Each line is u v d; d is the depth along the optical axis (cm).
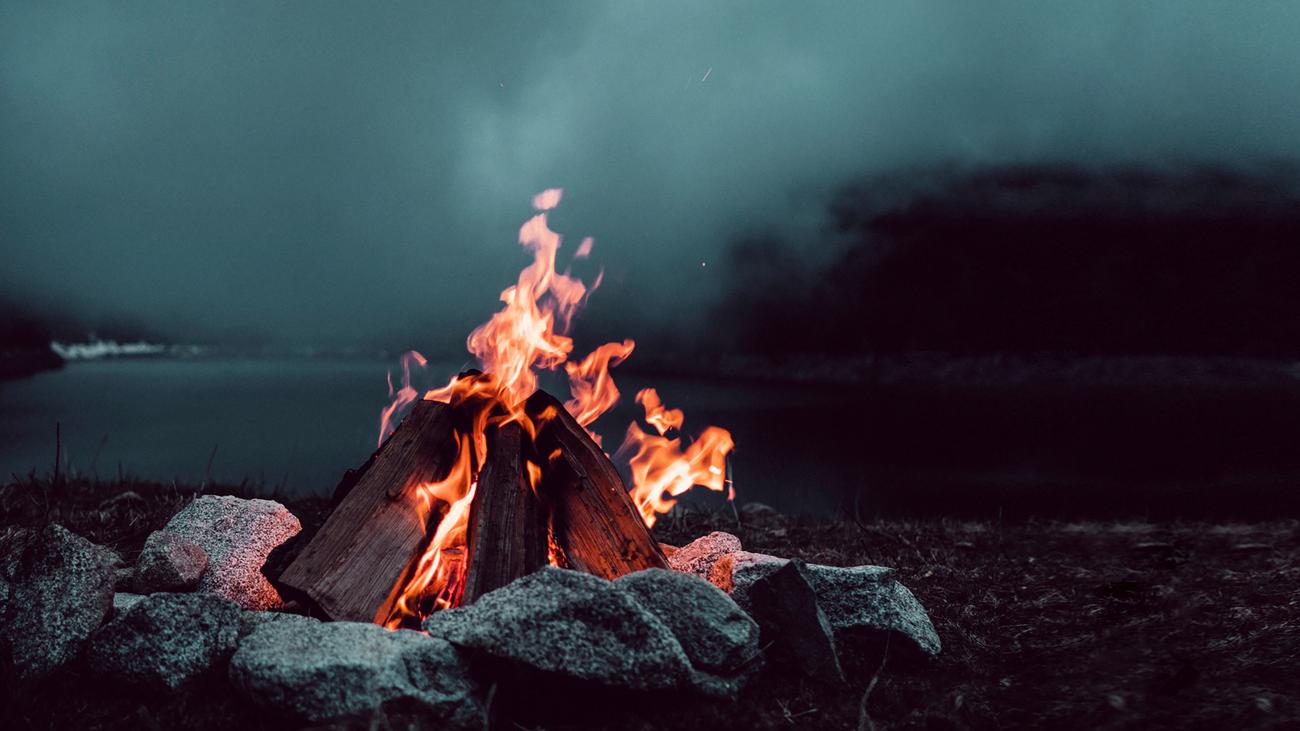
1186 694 360
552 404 444
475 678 331
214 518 437
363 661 317
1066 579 535
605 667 323
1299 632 422
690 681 336
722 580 409
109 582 375
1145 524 700
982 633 446
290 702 313
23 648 355
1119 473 1147
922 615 415
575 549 419
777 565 385
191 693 339
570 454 435
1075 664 401
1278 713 336
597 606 329
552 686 329
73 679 352
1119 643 424
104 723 328
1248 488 1030
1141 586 510
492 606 339
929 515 775
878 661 395
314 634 338
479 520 397
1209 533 657
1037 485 1078
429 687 322
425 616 416
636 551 414
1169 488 1037
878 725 339
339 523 395
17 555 380
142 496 659
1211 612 461
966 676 390
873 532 656
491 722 327
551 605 329
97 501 633
